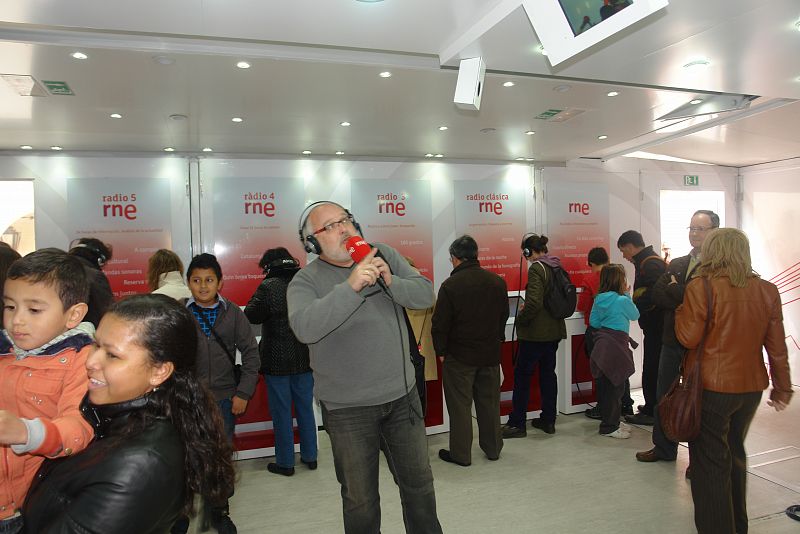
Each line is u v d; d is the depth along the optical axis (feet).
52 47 7.41
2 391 3.94
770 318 7.61
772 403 7.88
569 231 18.49
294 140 13.75
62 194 14.03
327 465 12.31
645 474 11.19
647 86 10.19
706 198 20.45
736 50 8.29
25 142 13.07
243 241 15.10
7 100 9.73
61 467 3.05
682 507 9.65
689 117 12.22
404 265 6.59
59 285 3.93
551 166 18.37
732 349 7.38
